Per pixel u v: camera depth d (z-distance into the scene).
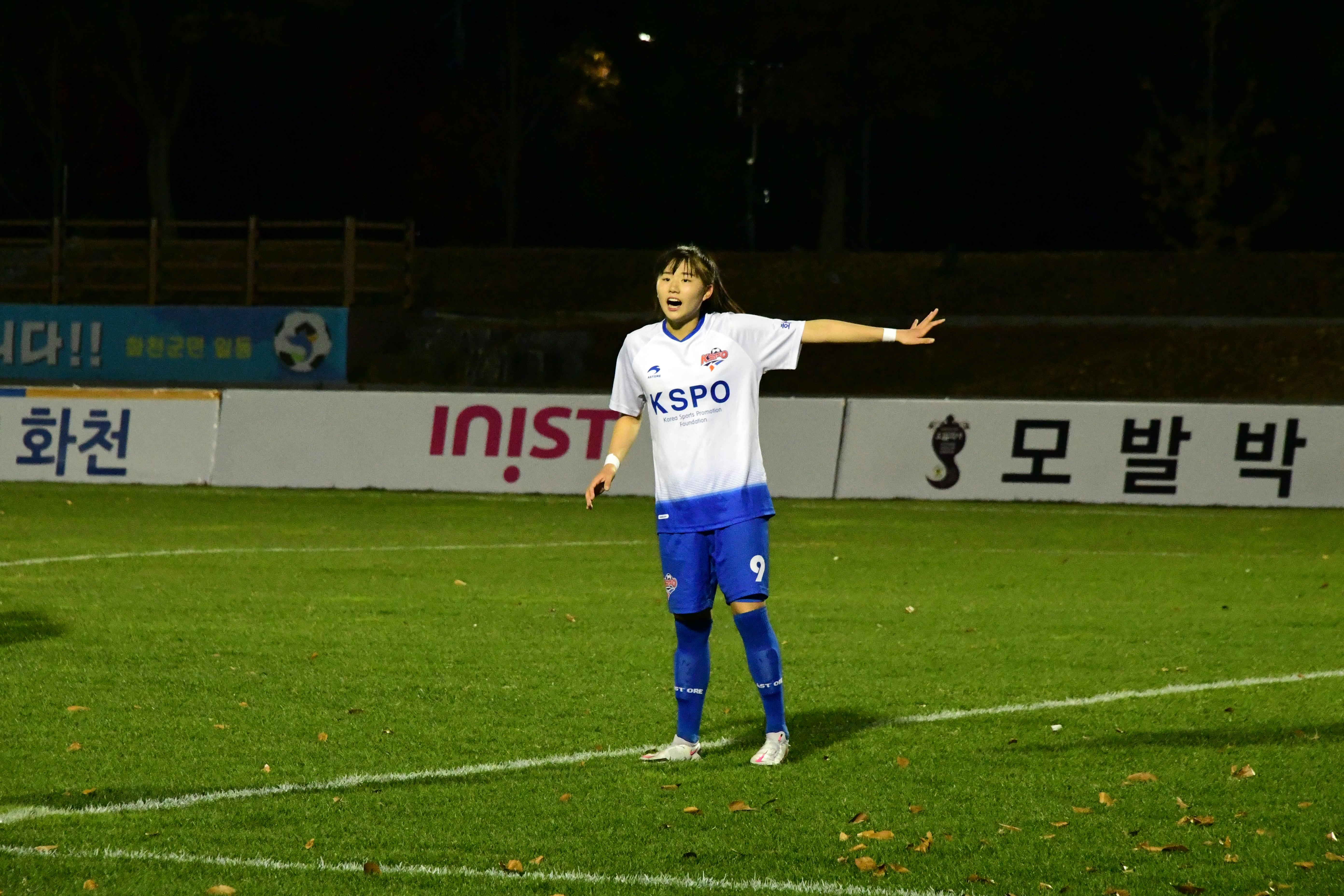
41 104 123.44
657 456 13.55
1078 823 11.81
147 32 110.88
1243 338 85.00
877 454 43.16
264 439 45.94
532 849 11.12
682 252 13.36
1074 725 15.34
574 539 33.22
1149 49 112.19
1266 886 10.34
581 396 44.06
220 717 15.55
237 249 106.50
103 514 37.53
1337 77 103.69
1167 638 20.83
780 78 99.12
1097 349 86.62
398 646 19.75
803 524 36.91
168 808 12.15
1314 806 12.32
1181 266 99.06
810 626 21.84
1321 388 79.38
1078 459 41.94
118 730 14.90
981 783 13.05
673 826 11.72
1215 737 14.81
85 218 127.62
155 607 23.05
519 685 17.28
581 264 107.00
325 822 11.78
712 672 18.33
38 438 46.91
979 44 96.88
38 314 87.31
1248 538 34.09
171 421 46.50
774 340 13.43
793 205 124.38
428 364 86.88
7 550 30.30
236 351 86.19
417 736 14.75
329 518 37.28
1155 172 104.75
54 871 10.55
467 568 28.19
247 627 21.23
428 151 127.56
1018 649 19.92
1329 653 19.66
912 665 18.75
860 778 13.19
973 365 87.00
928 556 30.52
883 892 10.19
